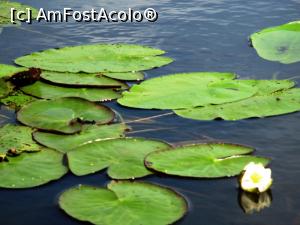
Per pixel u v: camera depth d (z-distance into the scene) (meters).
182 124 1.98
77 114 2.00
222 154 1.79
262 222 1.59
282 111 2.03
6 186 1.69
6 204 1.64
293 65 2.39
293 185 1.71
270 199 1.66
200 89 2.14
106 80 2.25
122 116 2.03
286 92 2.13
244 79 2.27
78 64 2.37
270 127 1.96
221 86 2.16
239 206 1.64
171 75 2.26
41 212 1.62
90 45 2.55
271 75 2.31
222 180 1.71
